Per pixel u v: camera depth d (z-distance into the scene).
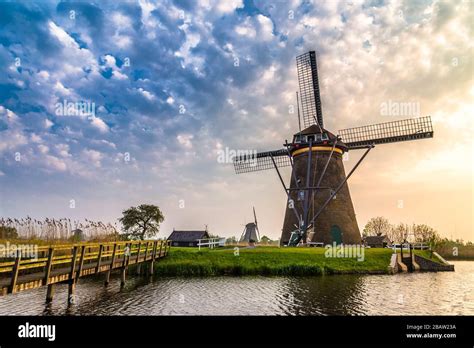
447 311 15.27
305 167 39.41
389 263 28.42
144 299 16.86
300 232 36.25
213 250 31.38
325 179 38.44
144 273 25.52
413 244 40.69
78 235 24.81
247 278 23.47
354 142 39.97
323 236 36.84
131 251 24.31
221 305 15.75
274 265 26.23
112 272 26.06
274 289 19.38
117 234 28.09
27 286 11.91
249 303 16.12
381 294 18.31
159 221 58.72
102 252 17.44
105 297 17.28
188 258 28.45
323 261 27.44
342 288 19.75
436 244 40.12
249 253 29.30
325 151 39.09
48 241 20.89
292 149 41.34
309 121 42.88
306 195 36.03
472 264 43.44
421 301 16.97
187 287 20.05
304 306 15.61
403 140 37.78
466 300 17.28
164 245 29.09
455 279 24.56
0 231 20.73
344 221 37.94
